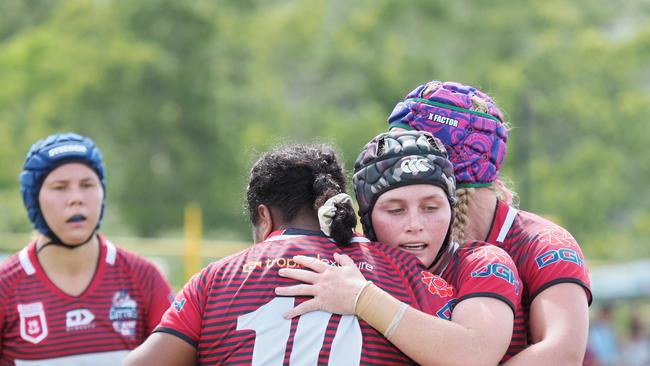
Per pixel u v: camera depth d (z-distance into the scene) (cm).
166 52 13662
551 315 1211
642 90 17188
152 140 13525
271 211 1226
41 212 1692
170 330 1165
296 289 1139
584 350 1198
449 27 17112
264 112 14388
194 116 13562
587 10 19725
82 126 13262
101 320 1698
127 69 13075
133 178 13250
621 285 6688
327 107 15300
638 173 15700
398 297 1154
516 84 15500
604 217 14575
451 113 1316
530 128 14825
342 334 1120
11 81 13762
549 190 14188
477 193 1332
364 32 16662
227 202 13475
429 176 1195
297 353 1110
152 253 5791
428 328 1116
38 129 13025
